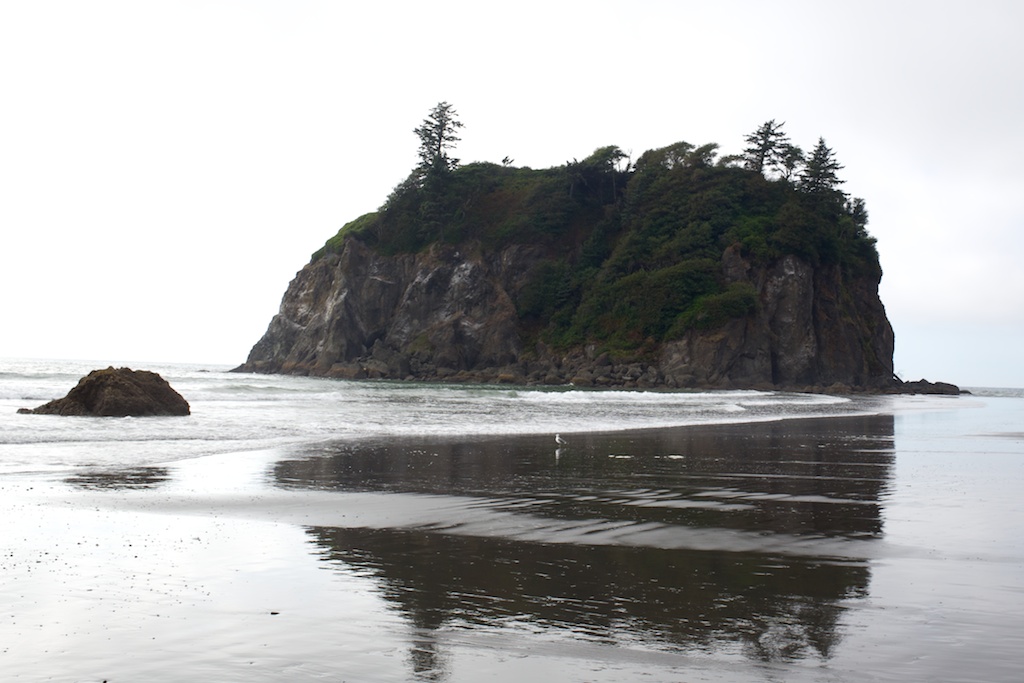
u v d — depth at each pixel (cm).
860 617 691
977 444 2475
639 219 10719
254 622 675
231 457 1808
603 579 820
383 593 764
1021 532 1083
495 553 941
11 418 2652
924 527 1116
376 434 2480
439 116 12088
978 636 644
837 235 10456
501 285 11019
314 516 1156
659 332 9525
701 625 668
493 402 4600
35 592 755
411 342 10750
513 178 12719
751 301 9175
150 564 866
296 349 11119
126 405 2842
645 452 2112
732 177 10856
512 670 569
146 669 572
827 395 7719
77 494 1281
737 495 1409
